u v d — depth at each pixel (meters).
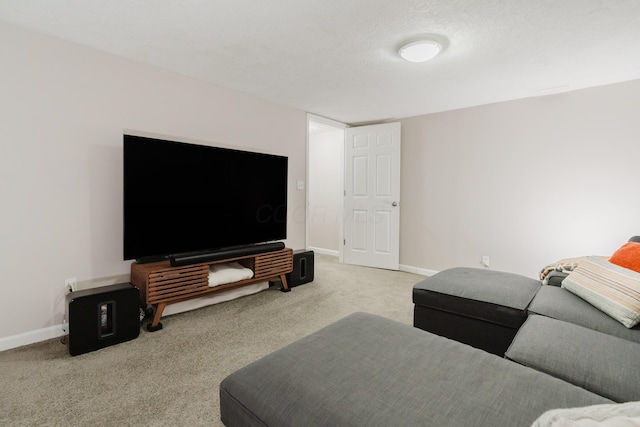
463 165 3.87
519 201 3.50
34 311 2.15
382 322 1.39
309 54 2.41
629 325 1.40
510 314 1.78
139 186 2.38
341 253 4.82
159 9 1.84
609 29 2.01
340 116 4.34
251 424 0.92
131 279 2.55
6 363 1.87
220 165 2.90
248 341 2.19
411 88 3.15
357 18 1.92
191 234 2.71
